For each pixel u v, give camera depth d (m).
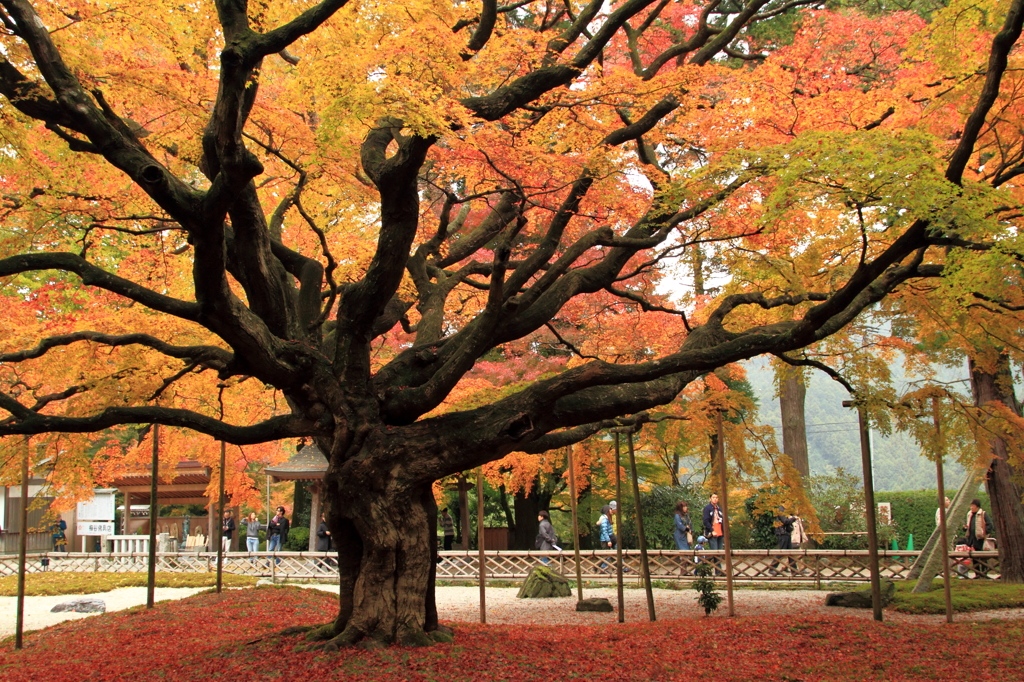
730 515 20.55
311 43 6.86
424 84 6.99
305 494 27.77
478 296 12.23
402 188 7.15
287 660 6.75
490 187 8.96
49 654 8.48
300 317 8.79
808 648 7.70
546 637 8.31
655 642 8.05
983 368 9.70
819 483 21.55
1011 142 8.46
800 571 15.12
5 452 9.23
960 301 8.20
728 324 10.98
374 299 7.58
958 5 7.32
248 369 7.34
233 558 19.23
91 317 8.81
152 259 10.16
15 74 6.25
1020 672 6.71
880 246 9.34
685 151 10.08
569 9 9.98
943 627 8.83
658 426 12.81
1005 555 13.50
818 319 7.01
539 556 17.25
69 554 20.58
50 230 8.19
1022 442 9.36
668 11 12.25
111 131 6.24
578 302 13.11
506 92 7.54
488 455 7.37
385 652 6.80
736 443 11.12
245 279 7.61
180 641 8.56
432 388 7.50
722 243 10.30
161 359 9.12
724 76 10.25
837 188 5.92
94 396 8.56
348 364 7.62
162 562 20.09
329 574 18.45
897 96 8.89
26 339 8.45
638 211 9.38
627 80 7.75
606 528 17.94
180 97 7.32
